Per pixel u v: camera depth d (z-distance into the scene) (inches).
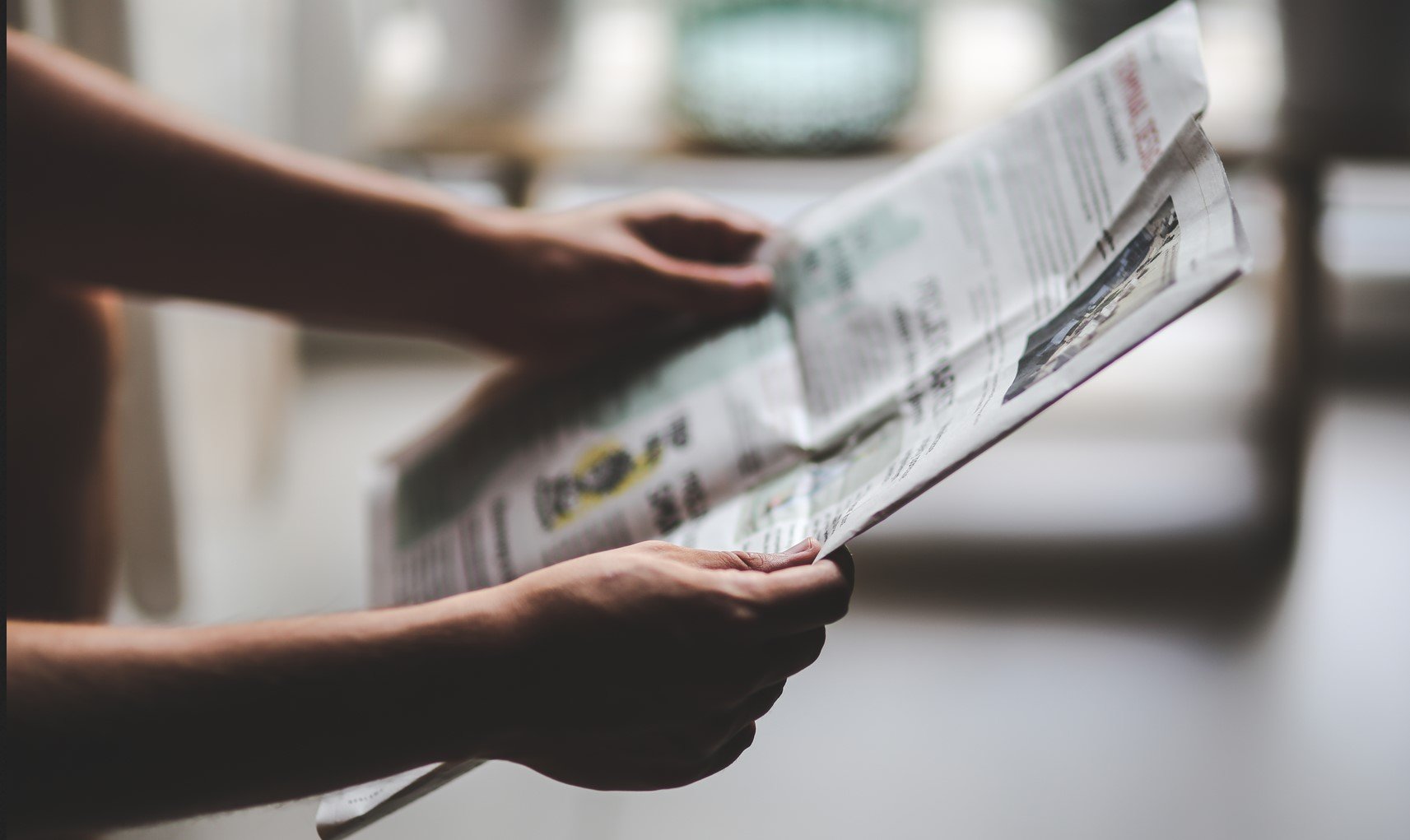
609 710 25.2
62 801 24.3
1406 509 65.4
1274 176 60.0
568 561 25.6
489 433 32.8
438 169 62.2
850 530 24.7
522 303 33.8
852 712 50.3
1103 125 28.2
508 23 56.8
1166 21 28.3
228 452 68.2
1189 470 71.6
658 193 34.7
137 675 24.6
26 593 35.0
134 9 50.6
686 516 28.8
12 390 33.9
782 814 44.3
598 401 31.8
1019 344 26.7
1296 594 58.2
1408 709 48.9
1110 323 24.4
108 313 36.4
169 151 32.2
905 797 44.9
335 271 33.4
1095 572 61.2
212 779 24.8
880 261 30.6
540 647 25.0
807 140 55.2
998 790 45.2
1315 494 67.4
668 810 44.7
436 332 34.6
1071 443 76.0
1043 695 51.0
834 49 54.8
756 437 29.3
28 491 34.7
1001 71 58.3
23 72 31.3
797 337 30.8
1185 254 24.4
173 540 56.4
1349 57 52.9
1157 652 53.9
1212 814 43.4
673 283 32.5
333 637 25.1
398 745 25.1
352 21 74.7
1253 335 89.7
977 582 60.8
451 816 44.8
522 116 58.1
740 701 25.5
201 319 63.9
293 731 24.8
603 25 64.6
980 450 23.9
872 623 57.2
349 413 82.0
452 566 30.3
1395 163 52.5
